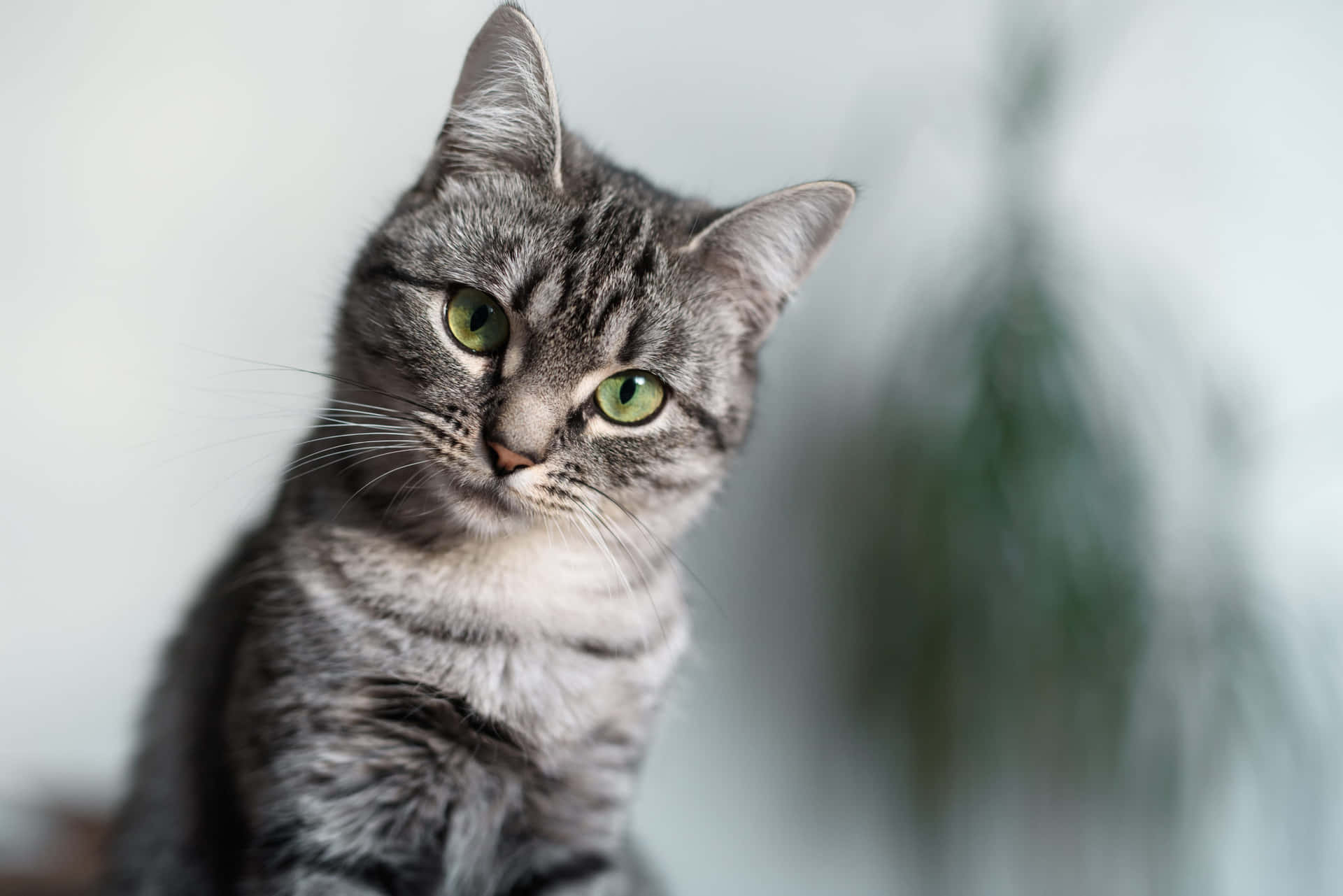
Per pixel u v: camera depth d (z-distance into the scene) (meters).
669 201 0.46
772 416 0.57
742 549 0.57
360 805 0.40
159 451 0.54
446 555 0.42
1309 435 0.58
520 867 0.43
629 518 0.43
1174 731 0.51
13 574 0.54
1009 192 0.56
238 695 0.41
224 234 0.55
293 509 0.43
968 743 0.50
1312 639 0.55
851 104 0.58
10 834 0.50
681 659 0.47
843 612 0.55
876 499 0.53
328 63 0.56
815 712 0.56
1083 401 0.51
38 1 0.53
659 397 0.43
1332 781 0.55
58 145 0.54
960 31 0.58
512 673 0.42
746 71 0.57
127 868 0.46
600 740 0.43
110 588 0.54
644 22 0.56
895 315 0.57
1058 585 0.49
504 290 0.41
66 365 0.54
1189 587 0.53
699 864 0.57
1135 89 0.58
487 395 0.41
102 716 0.54
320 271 0.55
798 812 0.57
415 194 0.43
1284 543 0.58
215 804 0.42
